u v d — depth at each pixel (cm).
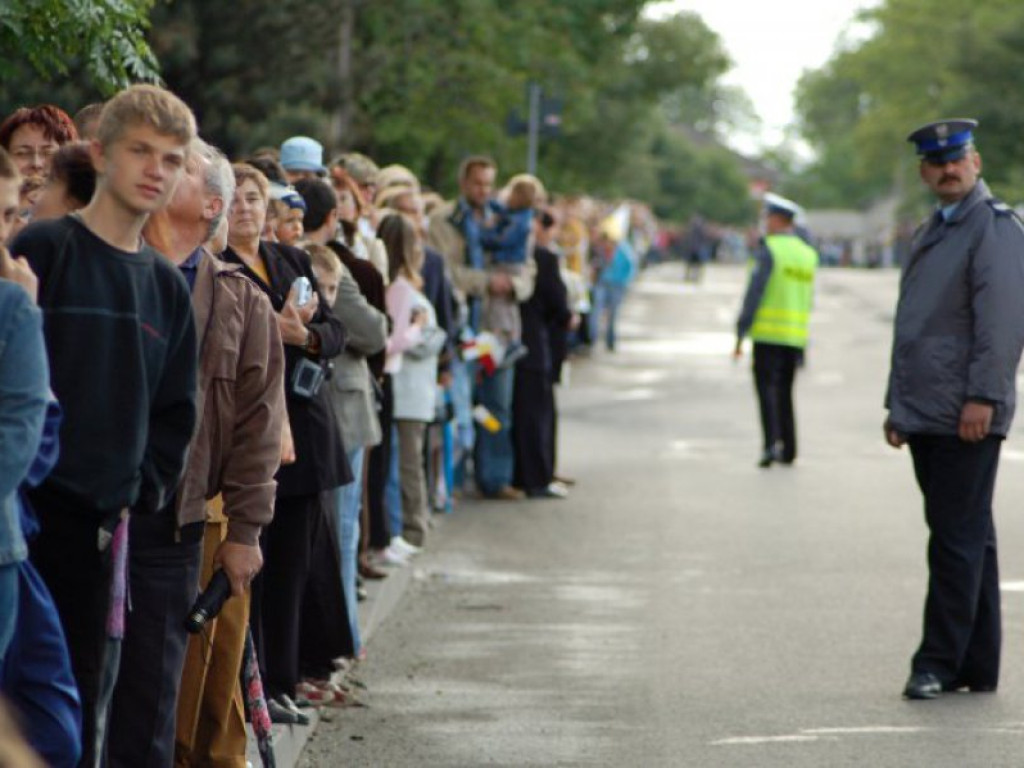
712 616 2469
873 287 13362
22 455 1080
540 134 5869
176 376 1253
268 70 4381
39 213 1298
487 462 3547
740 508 3459
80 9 2005
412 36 6047
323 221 2073
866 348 7838
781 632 2366
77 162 1294
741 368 6762
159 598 1341
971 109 13500
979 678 2064
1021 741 1850
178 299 1248
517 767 1744
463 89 6088
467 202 3391
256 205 1686
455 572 2770
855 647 2281
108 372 1205
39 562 1203
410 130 6034
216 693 1552
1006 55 13525
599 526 3231
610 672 2139
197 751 1555
